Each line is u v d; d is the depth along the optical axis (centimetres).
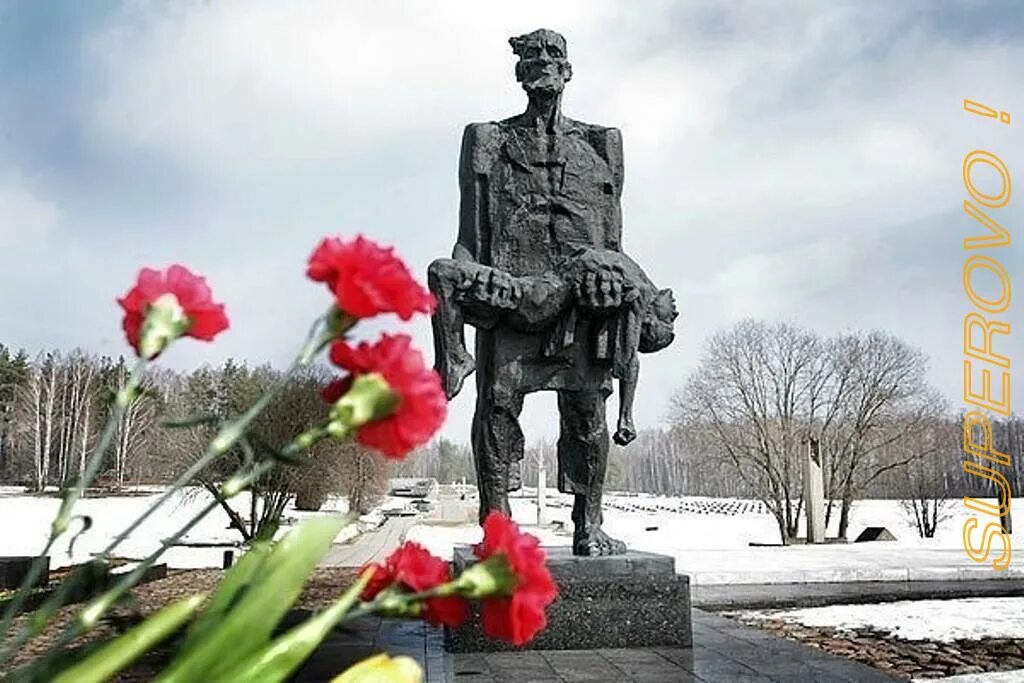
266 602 136
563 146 890
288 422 1341
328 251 147
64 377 5109
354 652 735
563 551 857
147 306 152
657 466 9731
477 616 739
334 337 146
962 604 1261
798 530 4006
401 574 156
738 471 4294
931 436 4162
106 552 151
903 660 834
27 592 147
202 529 3222
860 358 4106
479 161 886
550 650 745
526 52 891
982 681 734
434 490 8419
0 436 5806
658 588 768
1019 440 5212
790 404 4147
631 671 662
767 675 645
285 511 2234
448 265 827
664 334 898
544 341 852
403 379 140
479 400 873
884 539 3131
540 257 880
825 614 1164
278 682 135
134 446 2420
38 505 3997
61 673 130
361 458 2423
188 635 146
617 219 904
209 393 1614
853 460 4053
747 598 1309
